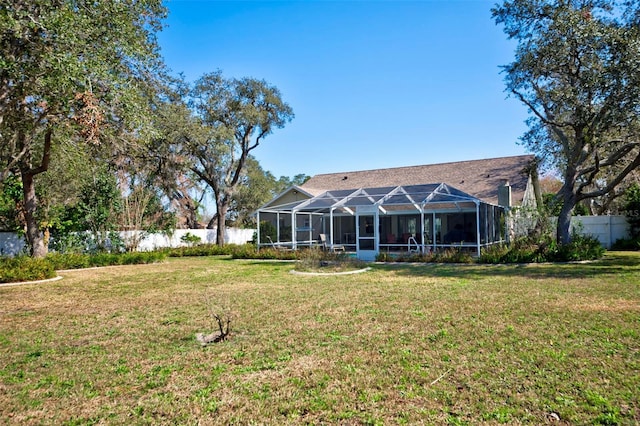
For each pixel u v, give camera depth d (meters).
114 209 22.62
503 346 5.80
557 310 7.96
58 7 11.05
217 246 29.33
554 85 18.86
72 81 10.84
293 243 23.66
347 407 4.08
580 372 4.78
